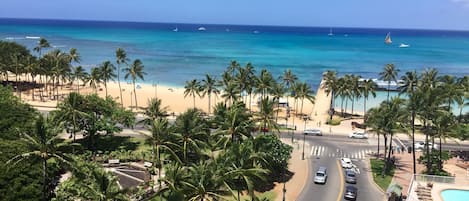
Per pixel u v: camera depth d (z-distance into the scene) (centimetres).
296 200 7706
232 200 6938
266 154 7006
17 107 9194
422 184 7312
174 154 7181
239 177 6322
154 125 7344
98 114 9931
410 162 10062
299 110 15500
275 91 13375
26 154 5950
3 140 7362
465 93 11881
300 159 10056
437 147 11225
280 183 8475
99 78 15162
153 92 17912
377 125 9175
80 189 6053
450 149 11144
